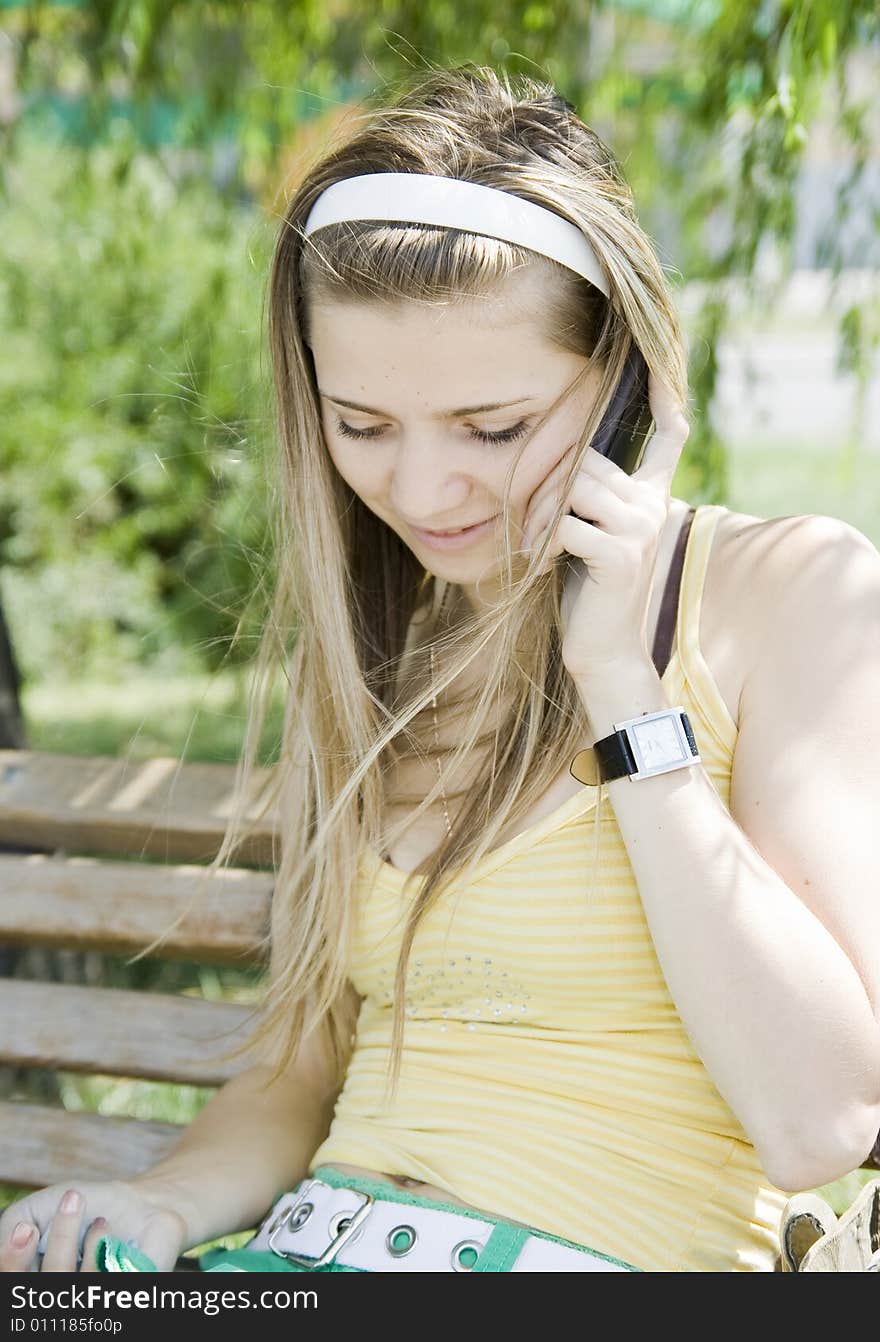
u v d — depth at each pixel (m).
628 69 3.76
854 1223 1.43
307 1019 1.74
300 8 3.70
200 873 2.06
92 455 6.55
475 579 1.56
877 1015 1.31
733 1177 1.45
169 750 5.05
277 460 1.69
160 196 5.25
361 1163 1.51
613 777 1.39
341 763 1.68
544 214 1.39
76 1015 2.03
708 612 1.49
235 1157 1.64
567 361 1.43
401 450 1.46
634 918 1.44
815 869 1.35
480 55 3.50
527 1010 1.49
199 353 4.18
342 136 1.68
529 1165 1.42
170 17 3.58
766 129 2.94
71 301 6.36
